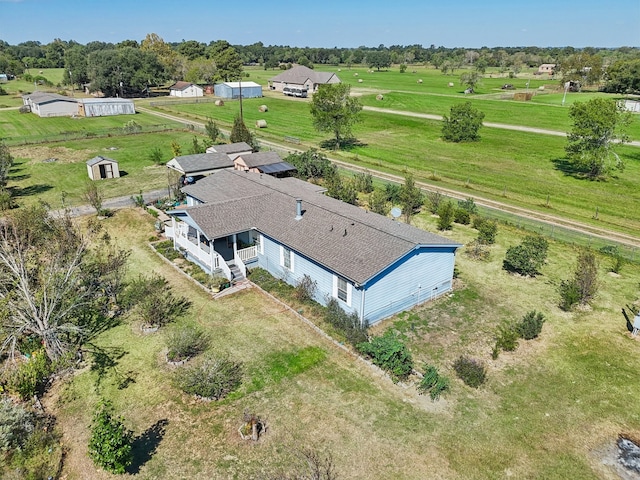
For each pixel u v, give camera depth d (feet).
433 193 132.57
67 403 58.18
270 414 56.03
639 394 60.44
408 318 77.05
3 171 143.95
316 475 45.16
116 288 82.23
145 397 59.00
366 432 53.57
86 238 106.93
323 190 113.09
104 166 158.40
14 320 65.00
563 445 52.49
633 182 160.76
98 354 67.46
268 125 270.05
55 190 146.20
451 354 67.82
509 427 54.80
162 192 142.82
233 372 63.36
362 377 62.69
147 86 399.03
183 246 99.04
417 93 406.00
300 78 403.13
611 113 159.02
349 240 79.30
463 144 221.46
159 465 49.24
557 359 67.21
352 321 70.64
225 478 47.60
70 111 300.81
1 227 96.73
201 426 54.34
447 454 50.96
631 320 76.89
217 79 460.55
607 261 98.37
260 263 93.35
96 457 46.37
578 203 139.64
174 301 81.41
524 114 299.38
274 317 76.69
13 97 388.16
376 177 163.02
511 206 135.54
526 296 84.33
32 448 50.85
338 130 204.64
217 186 113.19
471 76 412.98
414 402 58.39
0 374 62.03
